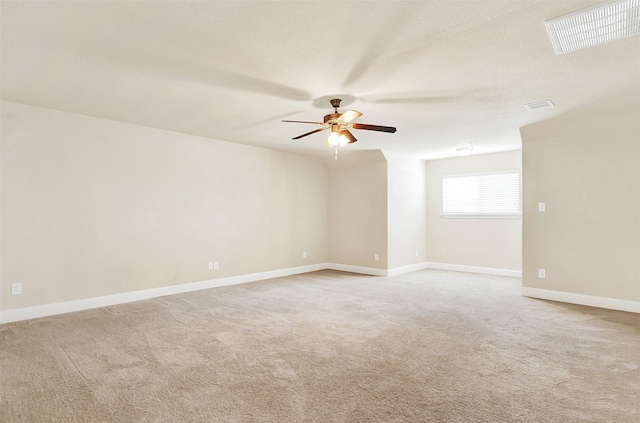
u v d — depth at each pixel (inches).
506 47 97.7
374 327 142.6
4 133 148.2
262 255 248.1
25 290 152.9
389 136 208.5
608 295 170.2
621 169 167.2
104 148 176.1
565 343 124.8
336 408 83.9
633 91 132.6
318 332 136.7
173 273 201.9
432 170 297.4
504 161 260.7
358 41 94.6
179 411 82.6
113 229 179.2
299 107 153.4
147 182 191.8
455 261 284.5
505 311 165.5
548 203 187.9
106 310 167.3
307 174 281.0
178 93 136.1
